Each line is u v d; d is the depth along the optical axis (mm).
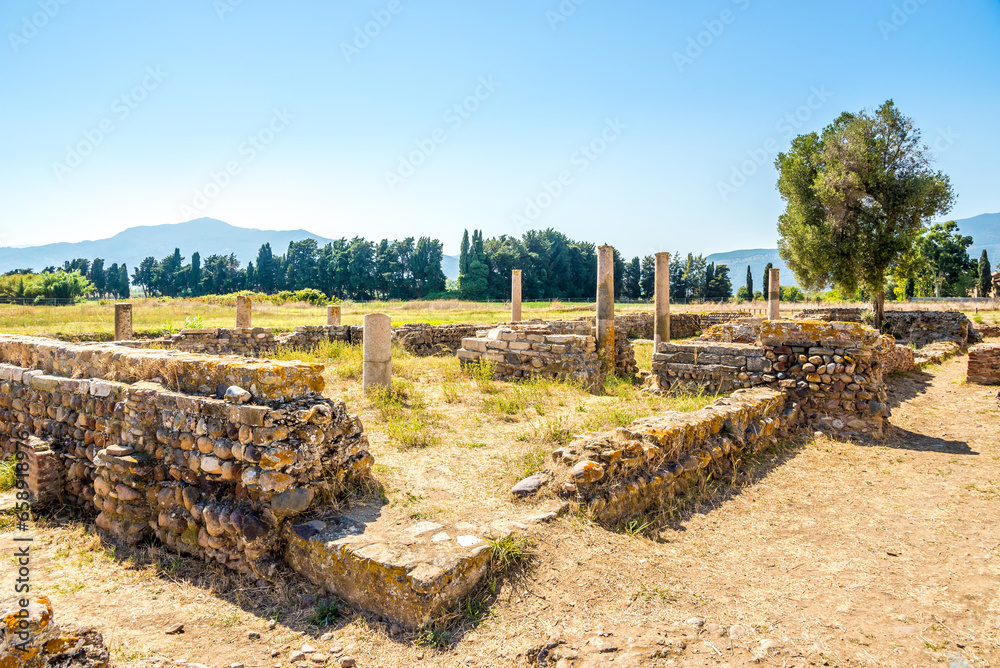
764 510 4965
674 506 4859
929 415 8789
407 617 3178
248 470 3955
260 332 15328
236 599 3664
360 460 4723
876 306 23312
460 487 4891
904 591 3578
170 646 3158
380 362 8797
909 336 22703
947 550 4180
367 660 2984
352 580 3451
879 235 22109
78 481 5227
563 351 10898
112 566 4160
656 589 3508
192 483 4340
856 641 3029
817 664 2832
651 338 24656
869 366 7734
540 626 3131
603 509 4355
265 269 93625
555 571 3602
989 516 4816
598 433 5312
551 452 5480
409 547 3545
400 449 6039
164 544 4391
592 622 3162
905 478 5824
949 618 3254
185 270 93688
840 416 7566
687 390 9195
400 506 4371
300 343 16344
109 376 5285
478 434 6719
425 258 82562
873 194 22109
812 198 24359
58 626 2406
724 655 2889
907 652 2932
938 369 14008
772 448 6754
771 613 3301
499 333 11969
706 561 3961
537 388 9555
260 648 3148
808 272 25344
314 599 3568
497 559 3570
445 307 42469
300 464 4102
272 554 3895
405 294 81688
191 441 4348
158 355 5094
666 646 2945
